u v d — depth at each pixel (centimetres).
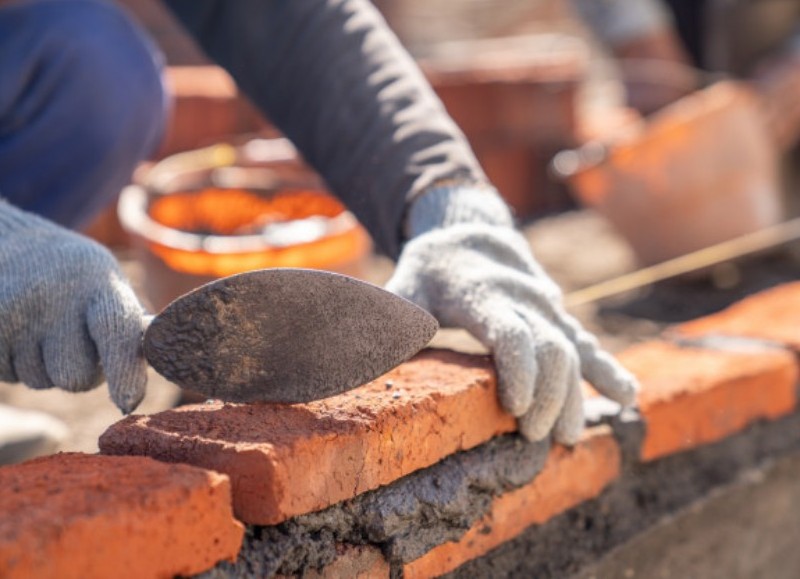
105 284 159
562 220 503
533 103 505
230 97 448
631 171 399
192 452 146
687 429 227
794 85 480
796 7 523
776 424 256
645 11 496
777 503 256
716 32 539
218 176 348
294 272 143
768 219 417
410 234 198
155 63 258
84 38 241
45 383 164
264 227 321
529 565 191
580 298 283
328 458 151
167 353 149
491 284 177
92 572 122
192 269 278
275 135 453
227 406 161
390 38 217
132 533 125
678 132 389
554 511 198
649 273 402
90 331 156
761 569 255
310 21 213
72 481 132
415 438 165
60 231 168
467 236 184
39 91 241
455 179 197
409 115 204
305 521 151
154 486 131
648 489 221
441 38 1031
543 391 173
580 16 512
